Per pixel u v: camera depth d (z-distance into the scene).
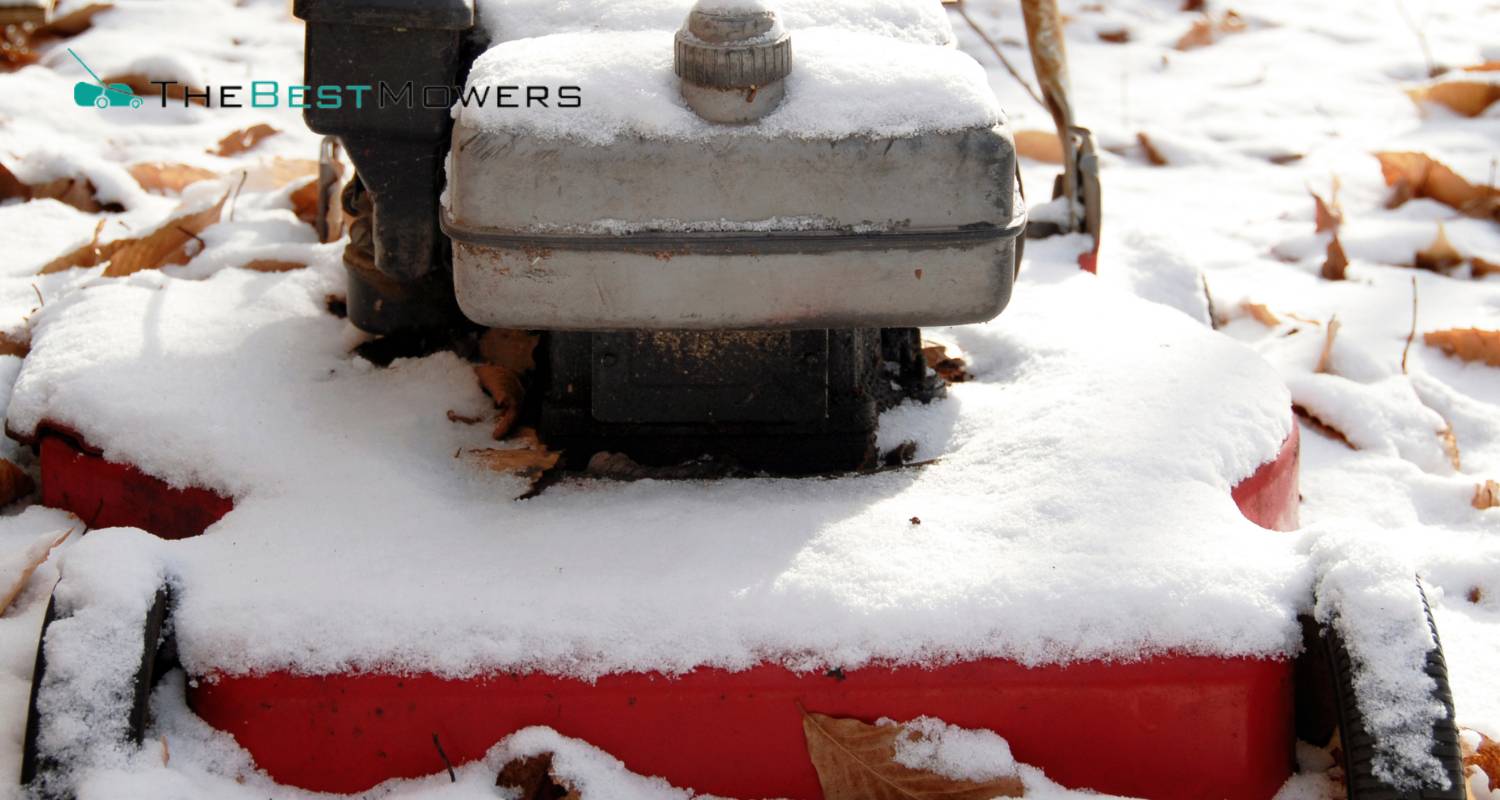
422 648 2.11
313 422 2.65
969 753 2.10
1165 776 2.14
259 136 4.66
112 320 2.96
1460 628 2.64
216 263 3.48
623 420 2.55
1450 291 4.04
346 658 2.12
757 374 2.54
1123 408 2.59
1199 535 2.25
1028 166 4.78
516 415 2.67
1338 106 5.14
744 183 2.13
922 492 2.42
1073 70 5.44
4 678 2.36
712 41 2.09
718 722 2.12
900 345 2.87
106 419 2.66
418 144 2.49
